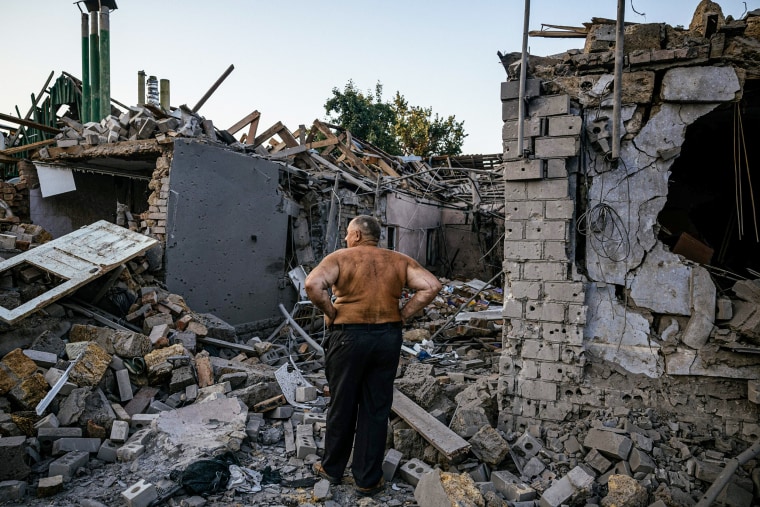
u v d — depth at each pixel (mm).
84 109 11008
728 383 3889
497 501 3180
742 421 3820
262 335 8578
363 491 3271
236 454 3727
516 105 4332
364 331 3193
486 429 3914
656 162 4102
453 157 17594
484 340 8203
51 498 3150
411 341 8344
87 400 4035
